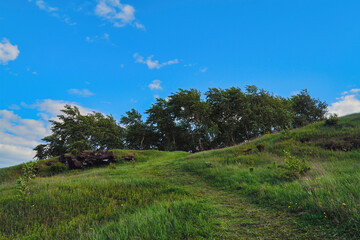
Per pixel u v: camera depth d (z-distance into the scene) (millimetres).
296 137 19516
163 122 48156
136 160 28312
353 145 14602
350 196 4602
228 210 6094
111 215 6129
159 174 14625
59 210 6594
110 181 10758
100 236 4297
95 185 9797
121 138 51781
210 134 42094
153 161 26516
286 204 5785
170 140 51688
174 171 15219
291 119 44219
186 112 44094
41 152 40062
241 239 3936
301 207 5133
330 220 4102
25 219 6090
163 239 3928
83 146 36844
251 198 7453
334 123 20828
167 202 6707
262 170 11461
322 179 6773
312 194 5445
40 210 6660
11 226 5527
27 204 7145
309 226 4117
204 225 4645
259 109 44281
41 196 7809
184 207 5863
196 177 13008
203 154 21469
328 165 10836
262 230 4301
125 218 5316
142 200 7469
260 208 6078
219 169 13531
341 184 5730
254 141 22859
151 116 50844
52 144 40844
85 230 5113
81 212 6625
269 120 43188
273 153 16609
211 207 6238
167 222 4660
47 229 5359
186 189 9891
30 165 8992
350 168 9172
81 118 42688
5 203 7480
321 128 20688
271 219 4930
